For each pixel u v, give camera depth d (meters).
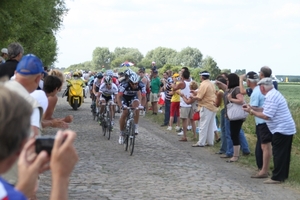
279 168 8.94
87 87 35.66
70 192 7.51
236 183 8.80
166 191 7.87
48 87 5.34
